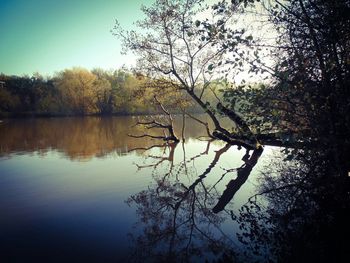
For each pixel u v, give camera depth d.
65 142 26.70
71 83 86.56
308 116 6.92
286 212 8.68
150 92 24.89
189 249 6.88
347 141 6.39
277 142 17.34
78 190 11.71
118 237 7.54
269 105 7.42
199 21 7.28
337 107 6.52
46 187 12.16
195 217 8.90
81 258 6.46
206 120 53.44
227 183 12.59
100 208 9.70
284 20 7.01
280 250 6.64
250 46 7.32
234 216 8.84
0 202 10.29
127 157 19.25
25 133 35.06
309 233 7.21
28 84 100.81
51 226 8.22
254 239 7.29
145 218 8.80
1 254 6.64
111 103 91.75
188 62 21.11
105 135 32.62
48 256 6.56
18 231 7.91
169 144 25.30
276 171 13.45
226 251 6.75
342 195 7.50
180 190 11.80
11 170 15.35
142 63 22.95
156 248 6.91
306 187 9.93
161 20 21.02
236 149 21.48
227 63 7.30
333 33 6.20
